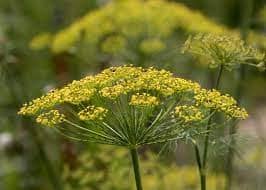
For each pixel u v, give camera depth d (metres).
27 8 15.39
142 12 10.53
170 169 9.99
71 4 14.52
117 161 9.91
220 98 5.71
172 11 10.31
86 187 10.19
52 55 12.29
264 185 9.89
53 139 11.60
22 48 12.61
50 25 14.73
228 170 9.23
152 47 10.53
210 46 6.38
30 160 12.66
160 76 5.74
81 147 11.02
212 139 6.55
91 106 5.55
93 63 12.08
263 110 18.36
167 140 5.73
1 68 11.02
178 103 5.83
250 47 6.45
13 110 11.52
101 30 10.67
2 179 12.64
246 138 6.53
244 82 10.43
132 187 9.98
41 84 13.00
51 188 12.29
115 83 5.83
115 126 5.68
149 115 5.68
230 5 21.05
